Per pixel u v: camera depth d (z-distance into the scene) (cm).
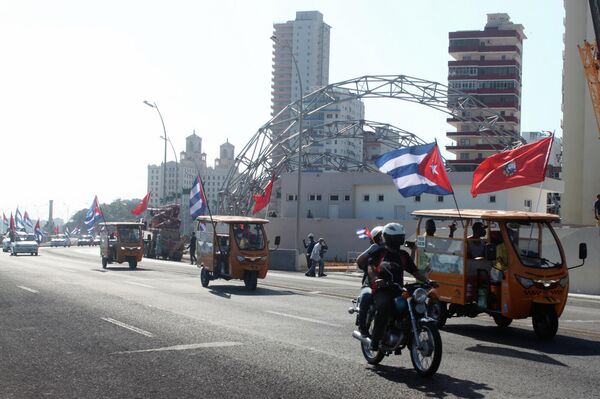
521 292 1184
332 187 7000
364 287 906
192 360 908
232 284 2455
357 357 947
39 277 2650
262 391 728
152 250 5950
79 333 1146
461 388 756
